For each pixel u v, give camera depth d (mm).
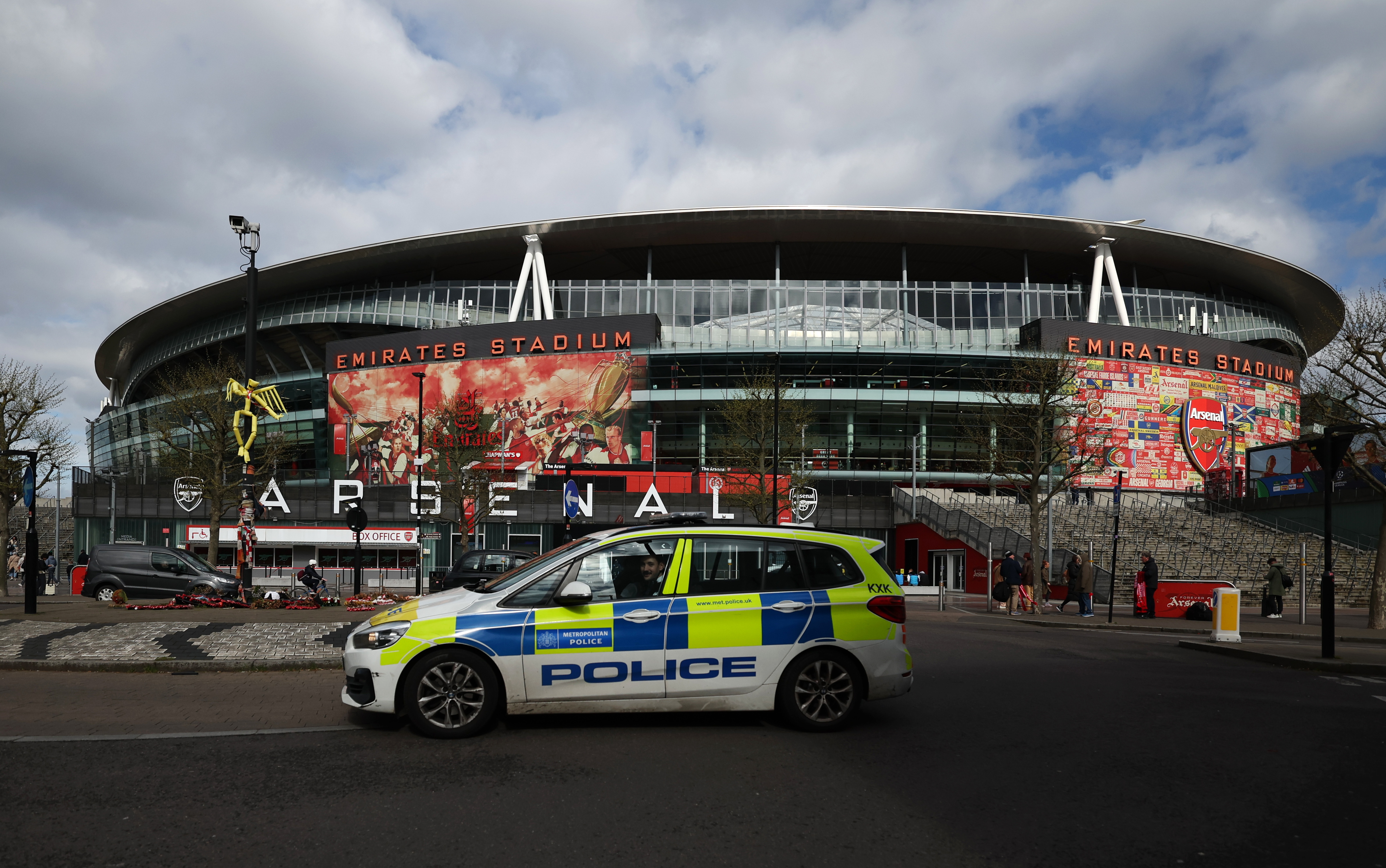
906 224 64000
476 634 6688
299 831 4402
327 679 9820
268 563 40875
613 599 6977
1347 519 37812
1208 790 5363
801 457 48875
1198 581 24469
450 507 49406
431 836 4355
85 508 54031
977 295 64125
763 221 63750
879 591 7324
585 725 7121
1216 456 59344
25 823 4488
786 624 7082
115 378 107688
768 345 62156
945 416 58594
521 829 4469
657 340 58875
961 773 5730
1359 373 21266
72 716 7457
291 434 66000
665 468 55938
